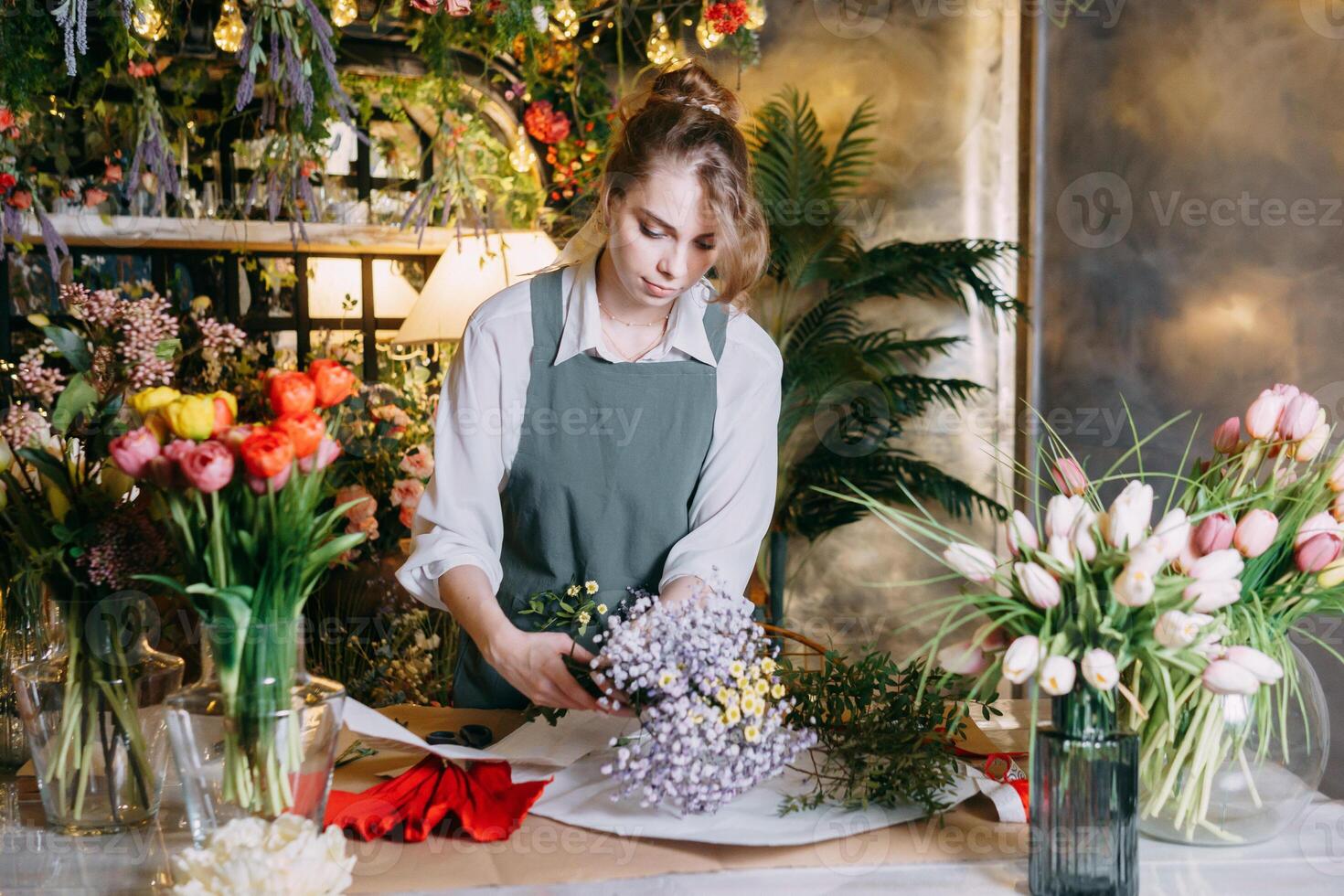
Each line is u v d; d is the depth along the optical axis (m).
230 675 1.18
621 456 1.78
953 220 4.66
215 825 1.20
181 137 4.19
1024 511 4.47
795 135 4.43
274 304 4.45
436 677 3.69
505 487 1.84
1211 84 3.28
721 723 1.27
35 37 3.45
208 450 1.13
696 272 1.62
